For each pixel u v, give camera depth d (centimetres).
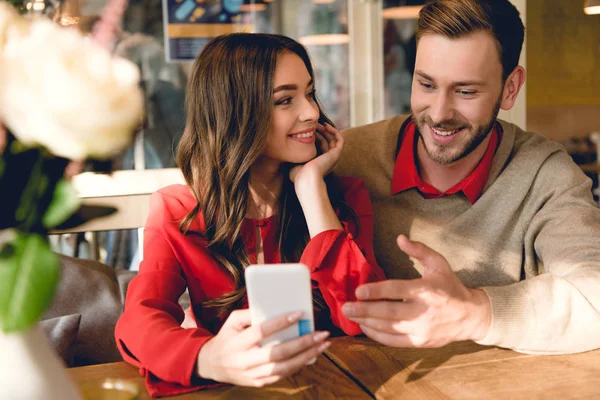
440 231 141
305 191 132
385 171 148
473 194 139
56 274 65
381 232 145
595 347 107
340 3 285
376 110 296
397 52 294
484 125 131
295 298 90
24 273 63
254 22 268
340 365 105
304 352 89
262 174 140
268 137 133
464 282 140
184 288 132
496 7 127
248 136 132
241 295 132
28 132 63
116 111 62
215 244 135
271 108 131
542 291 106
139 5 243
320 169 135
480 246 140
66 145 63
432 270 99
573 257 119
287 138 133
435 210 142
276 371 88
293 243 141
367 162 150
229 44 135
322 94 290
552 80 277
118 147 65
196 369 96
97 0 230
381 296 95
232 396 94
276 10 273
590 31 278
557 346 104
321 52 287
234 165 133
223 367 91
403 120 154
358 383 98
